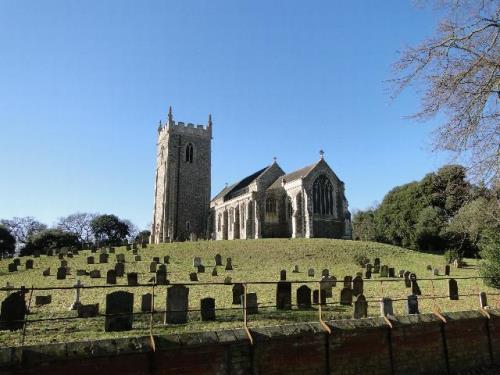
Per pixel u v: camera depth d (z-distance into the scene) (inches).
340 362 358.6
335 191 2469.2
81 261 1380.4
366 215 3110.2
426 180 2405.3
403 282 994.7
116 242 3752.5
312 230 2293.3
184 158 3056.1
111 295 453.4
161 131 3230.8
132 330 452.4
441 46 489.4
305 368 343.0
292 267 1309.1
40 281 988.6
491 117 481.1
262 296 730.2
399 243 2536.9
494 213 593.0
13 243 2842.0
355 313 536.4
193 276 994.1
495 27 479.8
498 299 728.3
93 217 3838.6
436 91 483.8
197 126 3137.3
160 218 3051.2
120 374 282.2
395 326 389.1
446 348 415.5
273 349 332.5
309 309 608.7
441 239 2204.7
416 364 395.2
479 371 422.3
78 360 271.4
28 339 410.9
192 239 2269.9
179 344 299.6
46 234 2878.9
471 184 545.0
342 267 1342.3
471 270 1381.6
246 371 320.2
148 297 585.3
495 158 478.0
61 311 575.8
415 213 2401.6
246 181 3068.4
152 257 1481.3
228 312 572.7
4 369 250.1
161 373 293.1
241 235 2608.3
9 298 470.3
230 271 1201.4
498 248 765.9
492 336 451.2
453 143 482.3
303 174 2453.2
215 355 312.3
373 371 372.5
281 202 2559.1
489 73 470.9
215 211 2960.1
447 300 727.7
